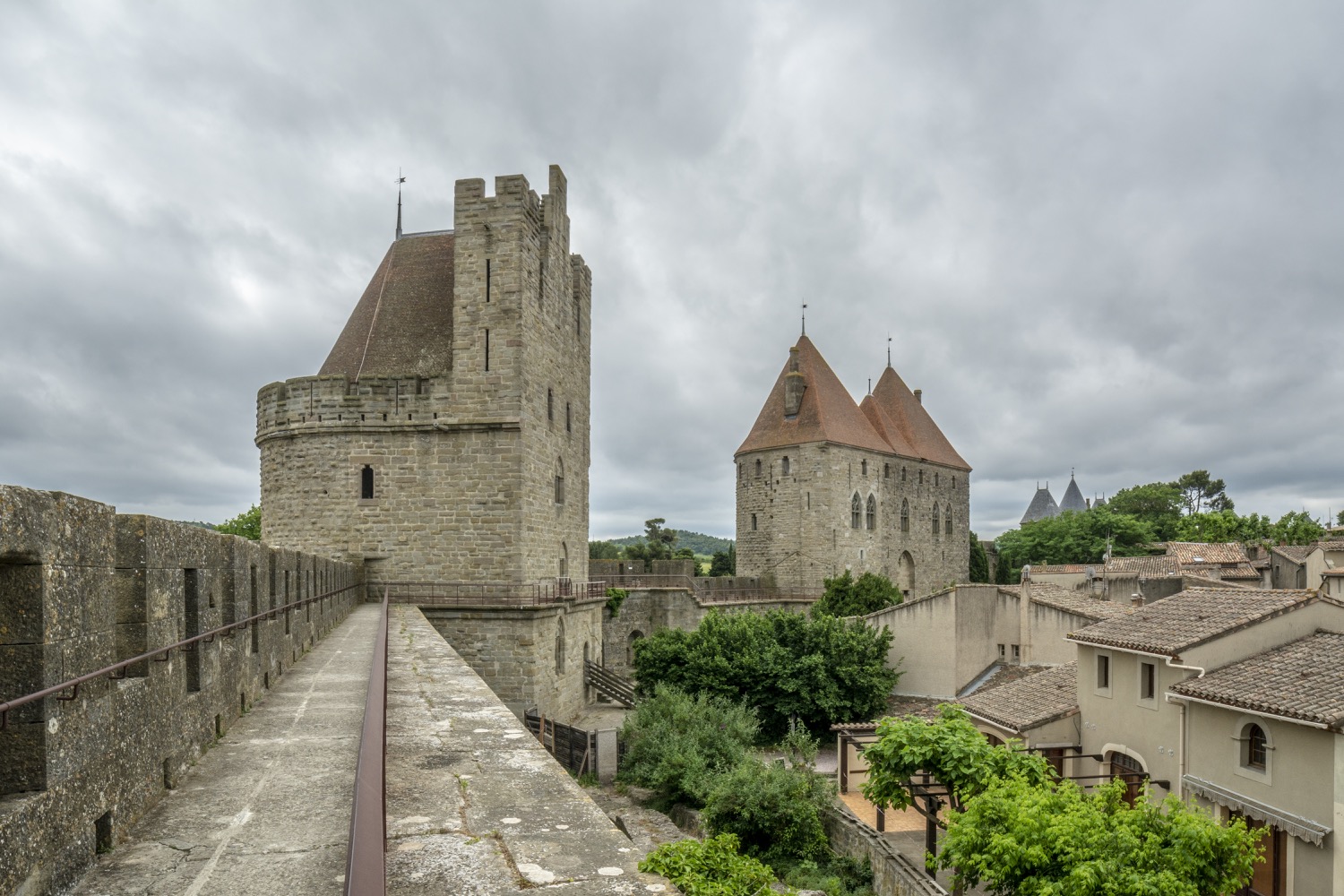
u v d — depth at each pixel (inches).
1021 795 571.5
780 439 2871.6
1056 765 917.8
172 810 281.3
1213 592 922.1
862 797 1073.5
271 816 274.4
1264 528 3538.4
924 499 3302.2
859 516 2901.1
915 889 724.7
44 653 215.6
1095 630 919.7
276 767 333.4
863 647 1419.8
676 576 2336.4
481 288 1353.3
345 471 1368.1
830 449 2778.1
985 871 537.3
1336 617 802.2
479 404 1343.5
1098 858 497.7
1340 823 599.2
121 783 259.1
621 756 1167.0
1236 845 498.6
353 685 542.3
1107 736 880.9
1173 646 773.9
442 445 1355.8
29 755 211.2
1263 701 660.7
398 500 1358.3
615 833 250.1
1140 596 1389.0
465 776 312.5
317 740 380.8
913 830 950.4
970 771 689.6
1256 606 821.9
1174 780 775.1
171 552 317.7
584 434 1772.9
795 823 935.0
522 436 1344.7
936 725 747.4
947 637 1387.8
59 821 217.2
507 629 1305.4
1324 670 685.3
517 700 1295.5
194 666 348.5
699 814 1000.9
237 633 428.8
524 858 228.5
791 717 1417.3
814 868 874.8
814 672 1406.3
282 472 1430.9
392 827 254.7
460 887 208.8
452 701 475.5
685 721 1189.7
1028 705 989.8
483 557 1339.8
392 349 1446.9
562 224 1578.5
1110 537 4355.3
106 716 250.1
